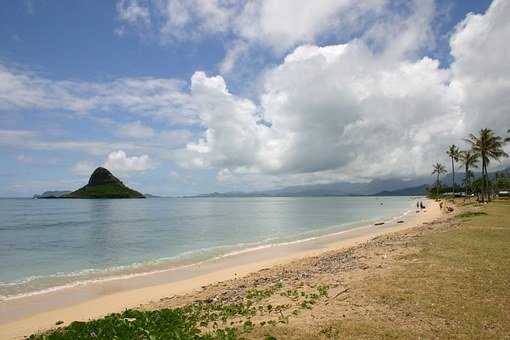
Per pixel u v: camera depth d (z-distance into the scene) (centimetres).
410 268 1939
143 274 2836
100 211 13275
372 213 11044
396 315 1262
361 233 5288
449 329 1145
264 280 2209
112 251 4088
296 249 3888
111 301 2077
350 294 1516
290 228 6475
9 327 1664
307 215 10406
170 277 2698
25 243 4806
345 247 3619
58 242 4900
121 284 2506
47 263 3394
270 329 1146
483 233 3225
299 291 1680
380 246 2967
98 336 1216
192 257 3594
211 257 3559
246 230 6216
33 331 1585
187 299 1945
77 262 3434
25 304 2045
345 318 1238
